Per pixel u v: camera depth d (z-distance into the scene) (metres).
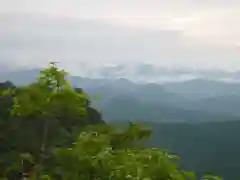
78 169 6.37
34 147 7.40
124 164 6.12
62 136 7.25
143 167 6.03
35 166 7.16
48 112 7.04
